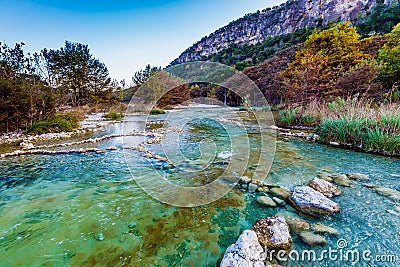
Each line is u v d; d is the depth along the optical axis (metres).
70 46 18.91
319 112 8.02
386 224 2.04
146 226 2.14
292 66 14.81
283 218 2.07
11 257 1.71
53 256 1.72
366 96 8.33
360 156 4.46
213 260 1.65
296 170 3.68
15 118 8.05
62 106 11.35
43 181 3.38
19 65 9.47
